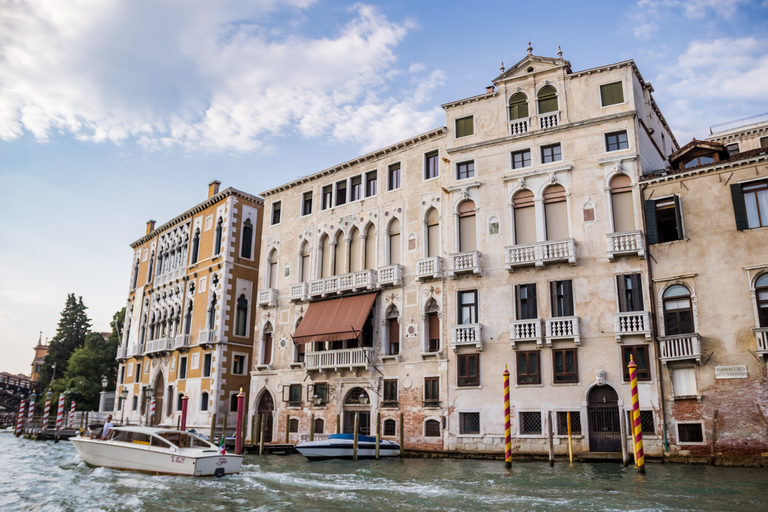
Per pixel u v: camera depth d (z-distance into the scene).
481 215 25.81
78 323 71.62
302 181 33.97
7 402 66.88
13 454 28.34
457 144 27.31
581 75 24.86
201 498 14.96
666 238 22.80
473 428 24.22
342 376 28.94
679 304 21.38
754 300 20.08
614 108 23.97
